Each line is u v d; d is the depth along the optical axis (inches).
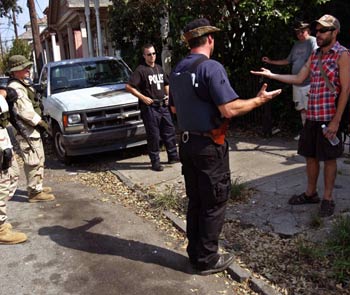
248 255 146.7
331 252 140.3
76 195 225.0
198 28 126.3
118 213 195.9
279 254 145.1
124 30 402.6
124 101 269.7
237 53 329.1
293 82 170.9
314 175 173.8
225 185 131.3
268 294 124.5
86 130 262.4
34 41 727.7
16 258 156.8
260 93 122.6
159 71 245.1
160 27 384.5
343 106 153.3
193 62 125.2
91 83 307.4
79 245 164.9
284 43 296.7
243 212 179.9
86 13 596.1
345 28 316.8
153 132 245.3
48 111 286.8
